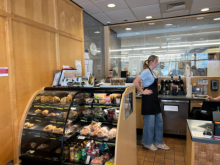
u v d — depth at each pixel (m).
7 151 1.90
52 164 1.85
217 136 1.53
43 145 1.93
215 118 1.57
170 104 3.63
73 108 2.12
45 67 2.47
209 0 3.16
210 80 3.88
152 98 3.00
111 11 3.68
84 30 3.67
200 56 4.08
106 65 4.81
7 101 1.91
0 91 1.82
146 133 3.12
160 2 3.22
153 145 3.17
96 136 1.99
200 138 1.54
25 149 1.98
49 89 2.32
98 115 2.16
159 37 4.46
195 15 3.97
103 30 4.71
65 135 1.93
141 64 4.87
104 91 1.99
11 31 1.92
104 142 1.96
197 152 1.57
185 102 3.53
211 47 3.99
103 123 2.12
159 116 3.16
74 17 3.21
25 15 2.12
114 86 2.10
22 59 2.09
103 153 2.07
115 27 4.72
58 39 2.72
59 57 2.75
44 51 2.46
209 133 1.58
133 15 3.96
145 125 3.12
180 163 2.66
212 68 3.99
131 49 4.95
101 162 1.88
